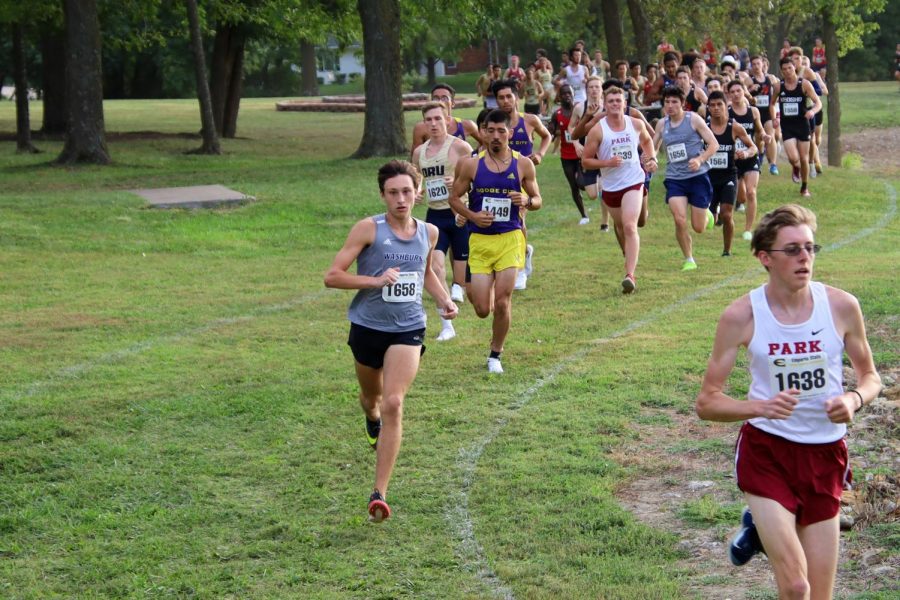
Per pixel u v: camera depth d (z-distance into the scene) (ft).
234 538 18.15
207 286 39.96
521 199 26.37
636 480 19.84
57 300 37.42
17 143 93.76
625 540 17.07
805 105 58.70
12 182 66.69
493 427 22.97
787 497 12.82
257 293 38.60
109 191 61.00
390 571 16.66
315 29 105.91
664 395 24.26
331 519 18.69
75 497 19.94
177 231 50.62
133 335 32.19
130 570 17.10
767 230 12.83
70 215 52.60
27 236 48.26
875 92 158.81
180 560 17.38
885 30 215.31
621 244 38.73
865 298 32.42
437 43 197.16
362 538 17.89
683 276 39.17
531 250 38.63
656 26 120.88
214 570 16.96
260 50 206.08
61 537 18.39
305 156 91.20
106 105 156.66
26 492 20.17
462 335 31.24
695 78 64.13
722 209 42.37
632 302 35.04
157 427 23.61
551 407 24.04
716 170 42.22
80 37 76.43
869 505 17.53
